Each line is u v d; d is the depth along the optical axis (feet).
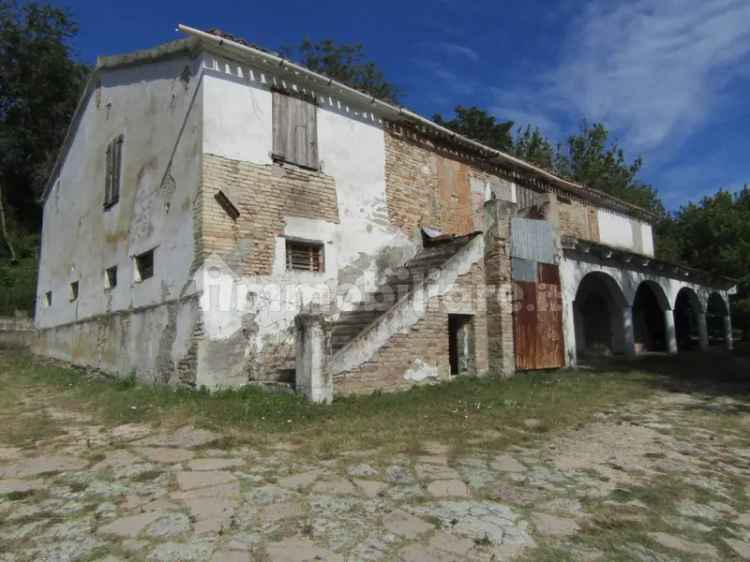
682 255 83.71
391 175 37.11
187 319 26.12
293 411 20.93
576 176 114.42
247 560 9.43
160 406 22.24
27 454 16.19
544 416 22.77
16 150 86.89
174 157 29.66
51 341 49.78
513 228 35.70
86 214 42.93
